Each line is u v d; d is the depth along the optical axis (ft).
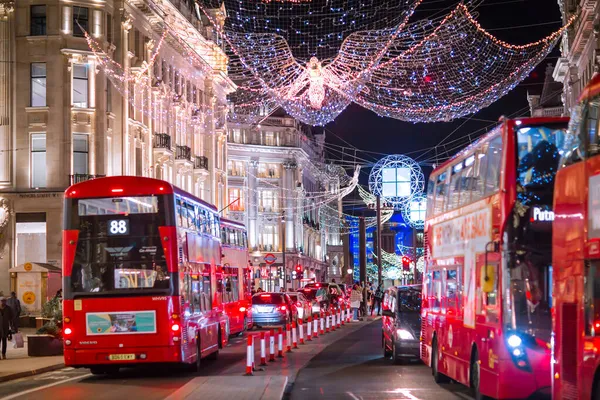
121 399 58.90
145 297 72.28
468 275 56.39
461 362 57.82
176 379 73.31
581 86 199.82
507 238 48.65
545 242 48.52
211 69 242.78
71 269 72.90
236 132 331.77
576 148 39.81
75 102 171.12
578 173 39.22
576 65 205.36
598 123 37.58
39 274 153.69
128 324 72.28
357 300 181.47
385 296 92.12
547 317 47.91
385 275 348.59
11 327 117.50
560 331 41.22
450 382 66.80
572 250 39.73
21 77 170.19
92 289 72.59
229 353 100.58
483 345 51.85
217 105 254.68
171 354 72.08
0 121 169.68
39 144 169.99
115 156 176.24
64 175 168.35
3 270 167.43
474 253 54.90
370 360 87.71
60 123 168.55
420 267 282.15
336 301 185.37
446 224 64.90
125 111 178.09
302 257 354.74
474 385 55.01
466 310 56.65
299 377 72.23
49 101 168.96
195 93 234.79
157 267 72.59
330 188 417.28
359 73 102.73
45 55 169.37
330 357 91.76
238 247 131.23
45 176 169.07
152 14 189.47
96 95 171.83
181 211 75.82
